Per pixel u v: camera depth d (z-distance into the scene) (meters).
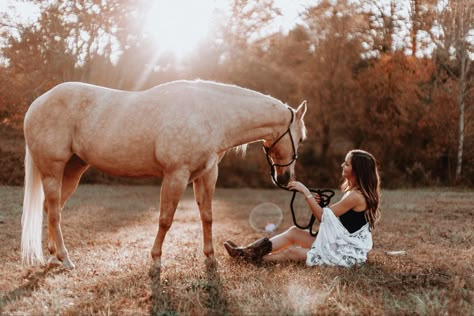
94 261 4.61
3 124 19.09
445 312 3.01
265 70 22.48
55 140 4.22
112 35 18.72
